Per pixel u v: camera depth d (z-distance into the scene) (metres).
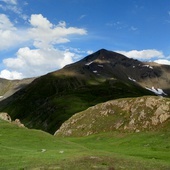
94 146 88.62
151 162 48.31
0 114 113.25
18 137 71.88
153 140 84.62
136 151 72.31
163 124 98.81
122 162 45.25
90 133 117.94
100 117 124.06
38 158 47.47
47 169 38.59
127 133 103.44
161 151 71.19
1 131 76.44
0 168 40.00
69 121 136.62
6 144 64.56
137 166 42.88
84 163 42.38
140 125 104.44
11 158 47.38
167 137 84.75
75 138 113.62
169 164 48.00
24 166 40.97
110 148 83.00
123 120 112.56
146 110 109.44
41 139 72.19
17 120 107.25
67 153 54.38
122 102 123.19
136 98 119.62
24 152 54.94
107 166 40.97
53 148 64.94
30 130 81.44
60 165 40.91
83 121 129.25
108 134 106.69
